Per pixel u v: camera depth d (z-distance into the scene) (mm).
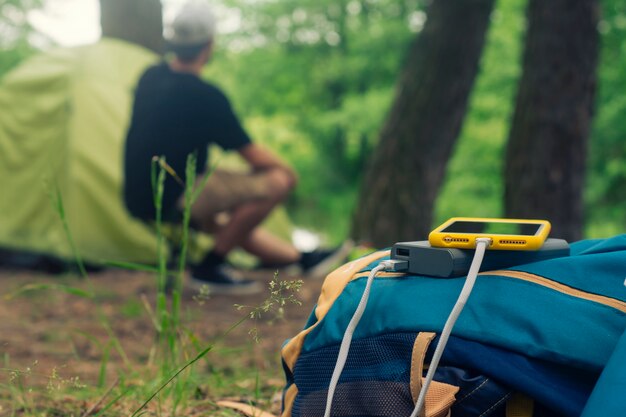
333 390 1369
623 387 1120
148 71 4621
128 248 6340
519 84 6148
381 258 1593
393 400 1327
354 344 1416
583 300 1293
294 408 1520
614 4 17297
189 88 4453
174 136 4418
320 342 1487
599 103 17594
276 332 3773
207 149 4559
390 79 23078
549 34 5938
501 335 1285
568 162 5934
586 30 5934
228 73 24000
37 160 6488
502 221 1497
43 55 6961
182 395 2135
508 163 6117
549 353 1250
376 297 1434
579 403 1239
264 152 4723
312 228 24156
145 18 6992
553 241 1452
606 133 17656
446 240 1392
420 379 1299
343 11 23578
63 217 2369
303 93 24344
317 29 23828
